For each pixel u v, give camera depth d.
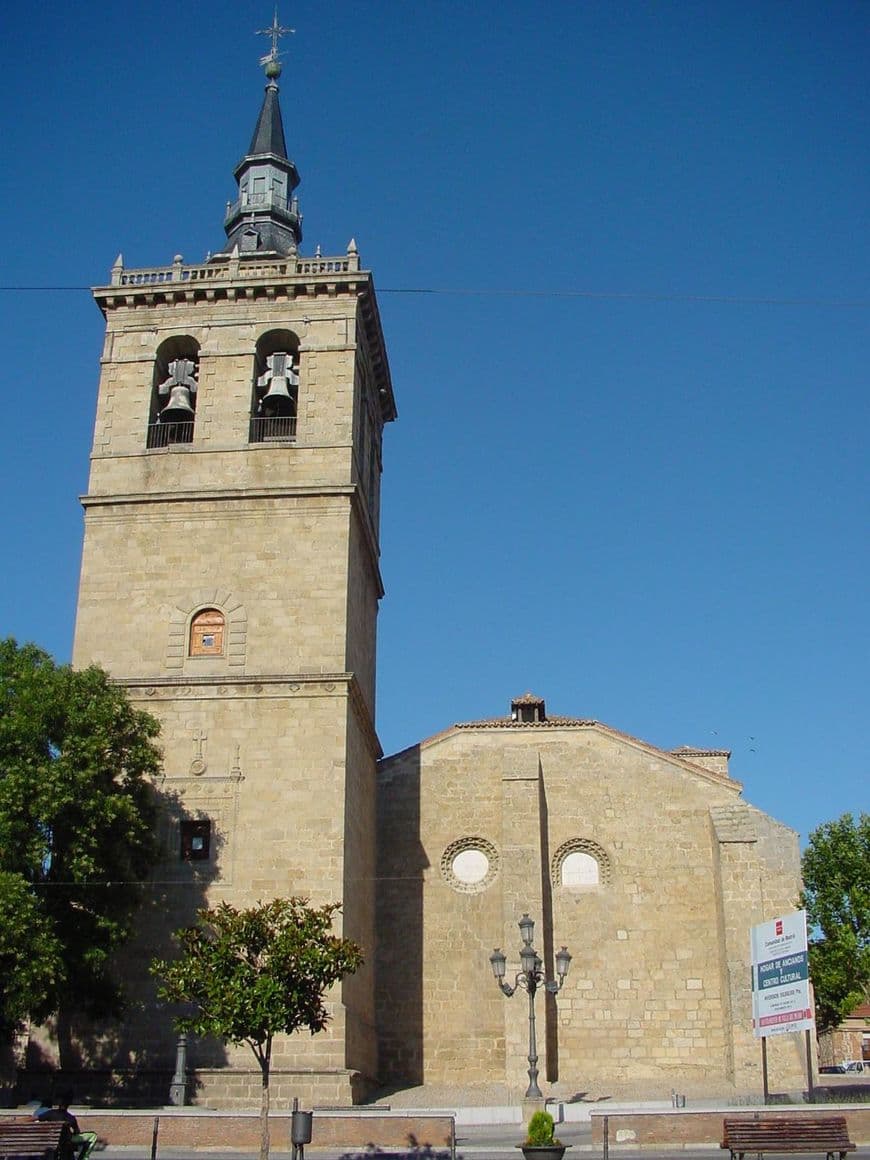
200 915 29.00
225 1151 31.00
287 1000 27.48
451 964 46.34
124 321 47.56
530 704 51.38
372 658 49.44
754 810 46.72
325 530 43.88
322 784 40.53
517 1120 37.69
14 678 37.72
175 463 45.16
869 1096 38.22
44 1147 24.53
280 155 54.69
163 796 40.72
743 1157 27.12
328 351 46.28
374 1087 43.31
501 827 48.06
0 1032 35.34
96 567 44.19
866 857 41.22
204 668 42.47
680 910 46.84
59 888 35.91
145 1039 38.25
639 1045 45.19
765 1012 35.47
